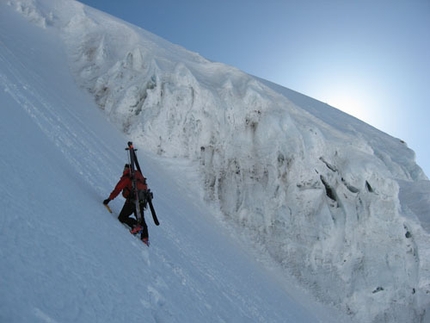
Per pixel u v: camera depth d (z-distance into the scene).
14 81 8.71
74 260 3.18
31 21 19.61
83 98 15.38
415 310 13.71
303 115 16.72
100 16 22.83
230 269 9.47
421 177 21.58
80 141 8.68
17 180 3.70
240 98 15.86
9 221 2.88
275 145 15.02
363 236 14.38
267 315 8.20
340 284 13.39
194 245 8.85
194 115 14.98
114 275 3.59
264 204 14.25
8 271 2.34
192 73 16.48
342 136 16.33
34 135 6.03
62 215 3.88
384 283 13.54
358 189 14.83
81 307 2.63
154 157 14.12
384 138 23.89
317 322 11.23
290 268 13.32
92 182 6.60
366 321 13.00
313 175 14.90
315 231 13.98
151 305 3.71
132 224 5.91
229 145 15.16
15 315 2.04
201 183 14.22
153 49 18.81
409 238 14.57
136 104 15.41
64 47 19.09
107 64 17.94
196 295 5.48
